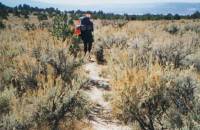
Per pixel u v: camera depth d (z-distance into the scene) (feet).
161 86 18.03
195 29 88.33
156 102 18.11
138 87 17.75
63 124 19.70
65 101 19.15
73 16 105.19
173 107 18.25
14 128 14.78
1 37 44.19
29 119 16.53
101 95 28.55
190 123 15.80
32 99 18.24
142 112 18.29
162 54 35.32
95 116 23.13
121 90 17.76
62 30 43.96
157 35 53.31
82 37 44.45
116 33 52.44
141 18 199.72
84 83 24.81
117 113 19.56
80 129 20.06
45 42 30.76
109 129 20.77
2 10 184.24
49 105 18.13
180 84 18.94
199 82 19.88
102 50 46.83
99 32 63.82
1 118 15.53
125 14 212.23
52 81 20.25
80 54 35.09
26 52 29.99
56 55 27.96
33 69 24.30
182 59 35.53
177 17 203.92
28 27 86.07
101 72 37.32
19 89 23.16
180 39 45.01
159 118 18.35
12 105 16.96
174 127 16.99
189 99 18.45
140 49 35.35
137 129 19.08
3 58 26.91
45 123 18.03
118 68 26.07
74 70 28.53
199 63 35.32
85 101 21.75
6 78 23.26
